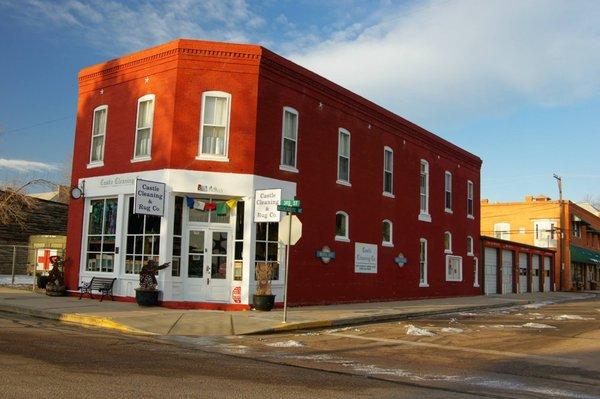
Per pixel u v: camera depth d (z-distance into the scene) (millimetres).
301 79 20750
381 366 10328
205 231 18438
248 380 8312
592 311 24719
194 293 18141
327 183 21875
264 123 19016
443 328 16250
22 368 8195
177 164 18031
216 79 18562
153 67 19031
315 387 8094
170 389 7395
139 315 15336
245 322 15203
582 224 58656
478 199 36062
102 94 20688
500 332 15820
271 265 18859
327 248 21578
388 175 26250
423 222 28922
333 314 18047
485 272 37344
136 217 19031
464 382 9164
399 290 26406
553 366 10914
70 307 16594
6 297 19125
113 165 19797
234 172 18328
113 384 7500
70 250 20750
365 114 24438
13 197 32781
